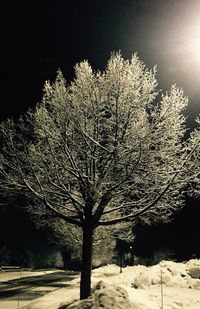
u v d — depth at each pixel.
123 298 11.47
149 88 13.25
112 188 12.86
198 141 13.09
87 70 13.59
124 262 37.53
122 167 12.71
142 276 18.97
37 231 39.12
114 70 13.15
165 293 16.64
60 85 13.93
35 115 13.19
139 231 41.44
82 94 13.23
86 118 13.02
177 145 13.22
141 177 13.06
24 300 15.83
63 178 13.55
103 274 24.53
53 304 13.43
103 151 13.21
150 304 13.36
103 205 13.34
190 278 20.06
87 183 13.12
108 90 13.20
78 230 18.25
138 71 13.34
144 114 13.30
